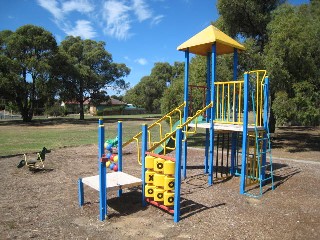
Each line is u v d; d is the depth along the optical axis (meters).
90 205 5.76
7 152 12.44
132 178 5.62
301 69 12.48
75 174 8.41
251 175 7.45
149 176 5.47
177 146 4.87
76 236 4.40
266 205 5.76
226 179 7.88
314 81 12.89
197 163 10.20
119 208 5.59
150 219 5.06
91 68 46.94
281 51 12.15
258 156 6.75
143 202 5.68
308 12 16.83
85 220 5.03
